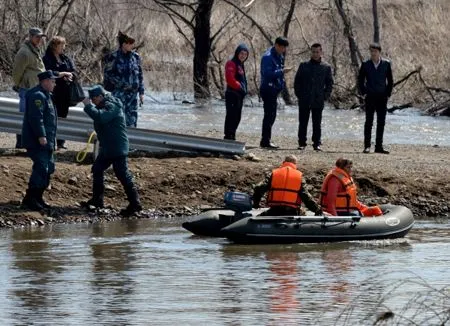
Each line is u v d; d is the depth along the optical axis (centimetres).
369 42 7275
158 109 6128
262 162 3781
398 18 7481
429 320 2044
